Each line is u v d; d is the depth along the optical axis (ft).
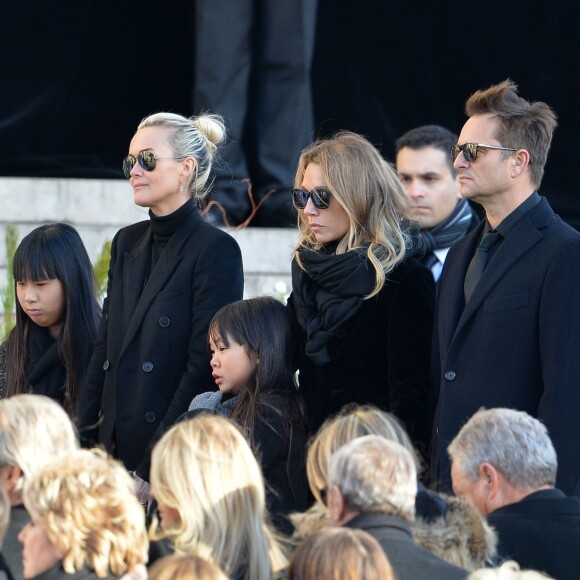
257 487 41.01
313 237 58.75
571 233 52.44
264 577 40.52
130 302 61.98
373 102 107.65
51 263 65.51
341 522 38.68
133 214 96.32
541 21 108.17
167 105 105.09
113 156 104.17
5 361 67.87
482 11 107.96
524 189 53.52
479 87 108.58
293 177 96.78
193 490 39.99
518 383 51.72
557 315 50.93
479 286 53.06
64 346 65.77
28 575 36.91
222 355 55.72
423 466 53.52
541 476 42.86
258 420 53.93
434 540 39.88
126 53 104.06
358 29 107.14
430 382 55.21
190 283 60.75
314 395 56.29
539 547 41.96
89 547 36.24
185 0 104.58
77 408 62.90
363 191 56.24
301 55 96.07
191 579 32.63
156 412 60.08
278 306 56.54
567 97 108.17
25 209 94.84
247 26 95.35
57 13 102.78
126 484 37.63
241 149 96.37
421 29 107.86
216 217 95.45
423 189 74.43
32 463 42.34
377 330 55.47
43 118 102.68
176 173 61.36
